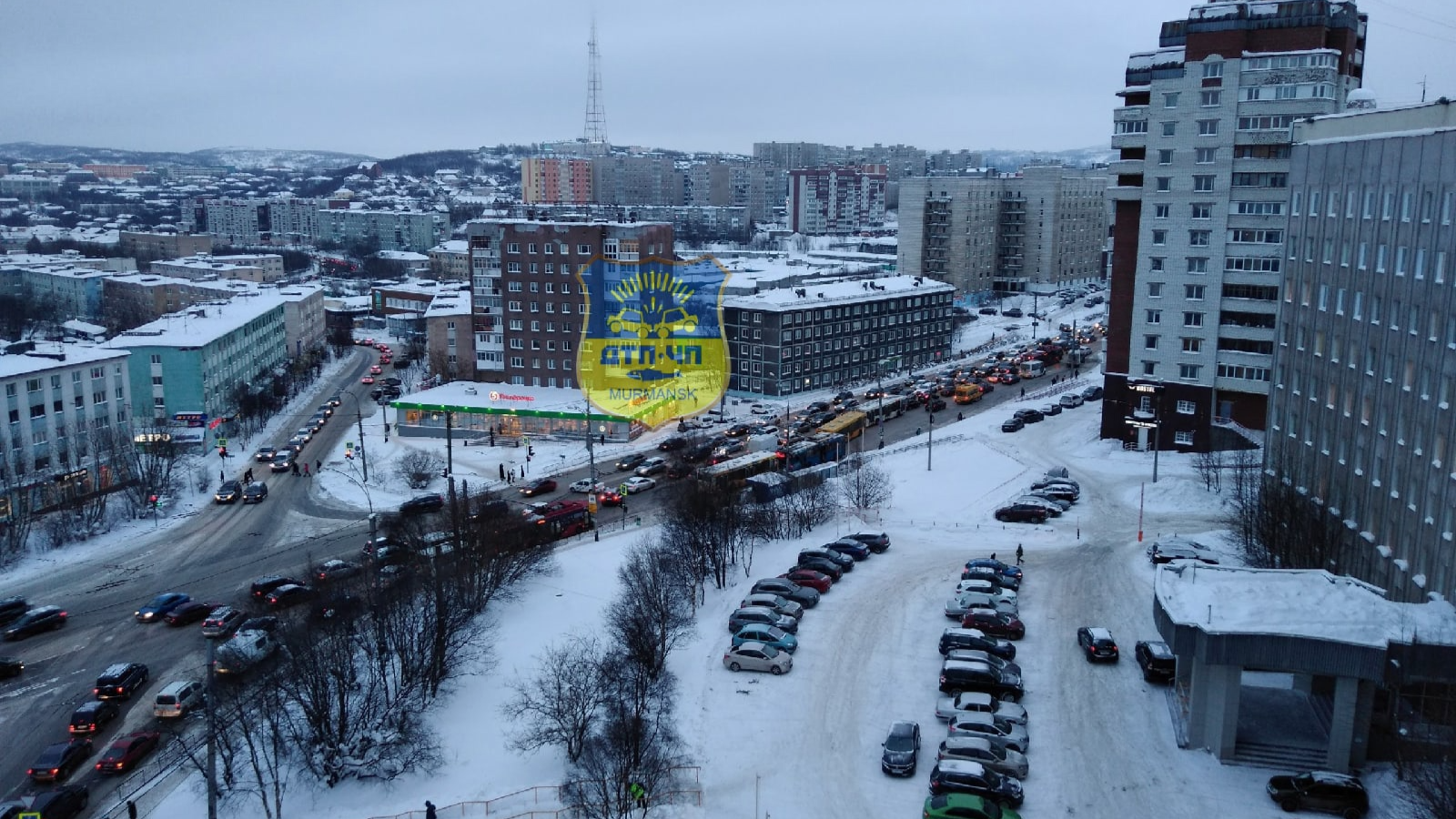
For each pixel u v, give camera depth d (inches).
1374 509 2401.6
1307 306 2827.3
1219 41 3895.2
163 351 5064.0
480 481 4205.2
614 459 4544.8
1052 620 2463.1
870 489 3511.3
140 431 4736.7
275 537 3540.8
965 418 5260.8
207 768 1873.8
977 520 3385.8
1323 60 3742.6
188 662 2511.1
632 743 1817.2
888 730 1971.0
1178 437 4185.5
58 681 2427.4
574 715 1913.1
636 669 2127.2
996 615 2359.7
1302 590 1945.1
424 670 2193.7
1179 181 4030.5
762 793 1770.4
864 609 2559.1
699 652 2347.4
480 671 2300.7
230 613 2689.5
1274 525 2620.6
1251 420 4074.8
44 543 3447.3
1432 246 2166.6
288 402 6289.4
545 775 1903.3
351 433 5324.8
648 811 1718.8
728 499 3127.5
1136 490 3688.5
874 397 5546.3
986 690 2060.8
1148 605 2541.8
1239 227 3946.9
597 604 2672.2
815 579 2677.2
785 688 2143.2
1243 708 1979.6
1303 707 1979.6
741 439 4788.4
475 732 2074.3
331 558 3235.7
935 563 2906.0
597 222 5502.0
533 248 5359.3
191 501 4030.5
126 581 3100.4
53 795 1850.4
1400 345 2299.5
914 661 2257.6
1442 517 2065.7
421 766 1939.0
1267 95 3836.1
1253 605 1871.3
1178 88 3983.8
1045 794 1727.4
